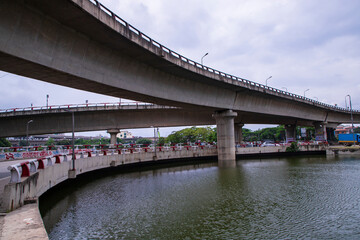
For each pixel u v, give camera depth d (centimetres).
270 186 2688
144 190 2620
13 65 1873
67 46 2067
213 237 1428
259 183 2856
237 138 7250
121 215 1822
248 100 5181
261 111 5531
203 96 4175
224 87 4472
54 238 1436
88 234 1490
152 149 4994
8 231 878
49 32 1902
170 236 1451
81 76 2219
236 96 4872
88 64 2291
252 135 15975
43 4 1722
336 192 2380
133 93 2966
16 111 4731
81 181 3173
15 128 4900
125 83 2747
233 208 1938
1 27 1605
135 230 1544
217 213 1828
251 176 3325
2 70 1994
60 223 1666
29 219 1016
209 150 5669
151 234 1482
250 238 1410
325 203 2034
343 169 3834
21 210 1163
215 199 2198
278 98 5625
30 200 1305
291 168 4044
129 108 5275
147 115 5694
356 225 1574
